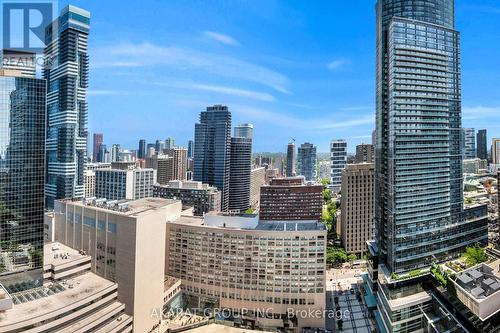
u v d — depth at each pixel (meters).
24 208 140.25
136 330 149.62
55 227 194.75
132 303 148.88
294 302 178.75
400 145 178.62
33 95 144.38
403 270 177.25
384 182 196.50
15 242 137.38
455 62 199.25
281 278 179.50
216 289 186.62
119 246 155.00
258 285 181.38
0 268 134.50
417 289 172.38
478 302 121.06
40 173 144.88
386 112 199.00
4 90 137.50
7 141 136.75
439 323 157.38
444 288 152.75
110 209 169.75
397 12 195.00
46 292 134.50
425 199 185.75
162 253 169.25
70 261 151.12
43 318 116.12
